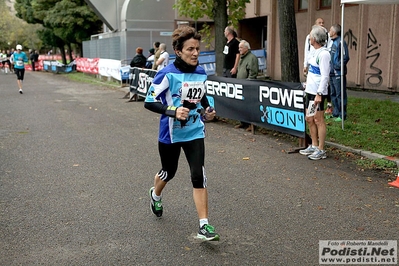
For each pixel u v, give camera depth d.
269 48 19.27
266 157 6.95
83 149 7.59
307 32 16.97
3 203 5.05
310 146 7.03
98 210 4.82
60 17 29.52
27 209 4.86
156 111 3.82
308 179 5.83
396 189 5.40
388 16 13.21
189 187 5.56
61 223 4.48
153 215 4.68
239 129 9.04
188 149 4.00
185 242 4.04
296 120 7.27
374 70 13.90
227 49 9.86
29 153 7.35
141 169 6.38
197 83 3.91
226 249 3.90
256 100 8.23
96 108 12.60
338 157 6.83
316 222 4.46
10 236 4.18
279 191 5.38
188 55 3.81
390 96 12.65
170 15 22.30
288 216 4.62
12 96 16.16
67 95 16.23
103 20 23.50
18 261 3.71
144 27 21.98
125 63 21.25
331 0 15.52
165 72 3.86
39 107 12.96
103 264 3.64
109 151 7.44
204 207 3.95
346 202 4.99
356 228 4.31
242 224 4.43
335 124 8.56
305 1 17.34
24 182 5.80
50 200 5.14
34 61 38.25
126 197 5.23
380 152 6.69
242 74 8.87
